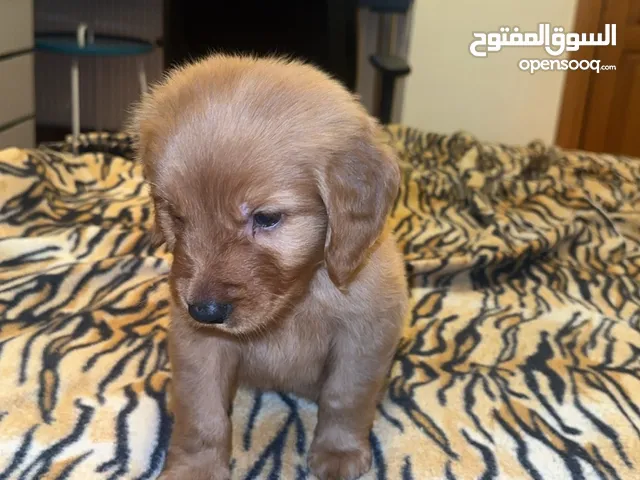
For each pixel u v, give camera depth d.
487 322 0.48
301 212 0.29
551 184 0.77
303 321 0.34
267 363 0.35
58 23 1.23
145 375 0.39
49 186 0.62
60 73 1.25
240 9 0.85
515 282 0.56
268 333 0.33
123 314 0.45
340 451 0.34
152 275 0.50
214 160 0.27
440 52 1.17
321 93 0.30
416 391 0.40
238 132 0.27
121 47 0.95
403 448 0.35
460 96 1.19
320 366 0.35
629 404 0.39
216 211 0.27
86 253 0.52
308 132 0.29
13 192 0.56
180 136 0.27
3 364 0.38
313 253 0.30
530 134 1.21
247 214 0.28
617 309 0.53
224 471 0.32
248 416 0.37
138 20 1.22
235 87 0.29
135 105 0.34
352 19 0.84
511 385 0.41
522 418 0.38
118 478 0.31
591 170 0.86
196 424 0.32
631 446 0.36
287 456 0.34
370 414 0.35
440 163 0.87
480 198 0.72
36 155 0.65
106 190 0.68
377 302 0.33
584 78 1.20
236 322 0.28
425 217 0.69
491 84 1.18
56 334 0.42
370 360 0.34
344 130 0.30
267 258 0.29
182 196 0.28
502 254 0.56
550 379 0.41
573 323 0.49
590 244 0.64
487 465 0.34
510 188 0.76
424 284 0.54
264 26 0.85
